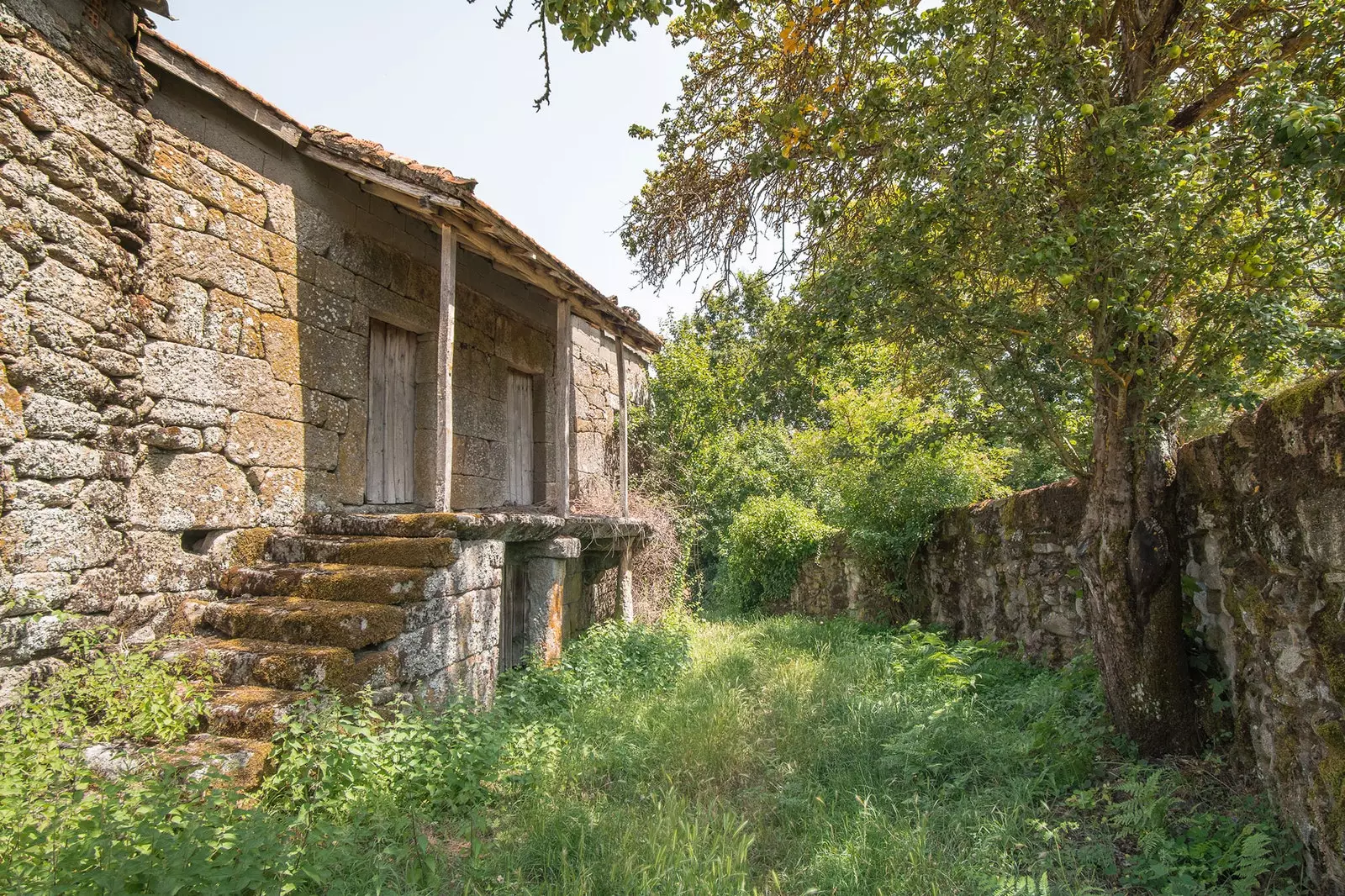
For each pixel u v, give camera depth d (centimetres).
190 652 418
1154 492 409
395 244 679
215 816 269
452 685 502
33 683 363
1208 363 365
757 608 1219
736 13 419
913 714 489
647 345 984
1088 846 328
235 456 509
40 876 225
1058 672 577
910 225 400
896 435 855
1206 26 404
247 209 530
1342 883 263
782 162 403
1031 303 436
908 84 400
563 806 364
